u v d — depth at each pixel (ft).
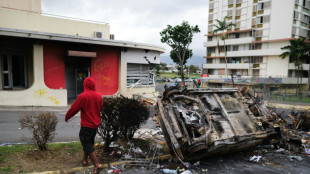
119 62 50.34
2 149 15.62
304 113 30.91
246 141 17.16
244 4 141.79
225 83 134.31
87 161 14.44
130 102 16.98
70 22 52.65
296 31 126.00
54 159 14.67
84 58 47.16
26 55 41.73
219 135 15.88
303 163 17.60
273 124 20.48
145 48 52.80
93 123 12.98
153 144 19.69
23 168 12.96
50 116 15.78
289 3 122.31
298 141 21.66
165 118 16.08
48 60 41.47
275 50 126.62
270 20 130.00
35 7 50.39
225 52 137.80
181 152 15.51
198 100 17.98
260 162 17.40
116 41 46.85
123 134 17.56
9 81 40.50
